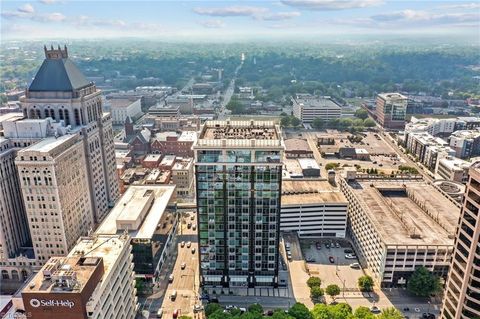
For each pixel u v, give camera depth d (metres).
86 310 114.44
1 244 193.62
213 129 192.25
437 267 184.88
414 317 170.00
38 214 188.38
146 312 171.12
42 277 119.38
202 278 187.75
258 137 179.62
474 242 121.88
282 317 148.25
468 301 127.69
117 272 138.88
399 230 195.25
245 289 188.25
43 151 178.00
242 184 169.38
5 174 192.00
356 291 187.62
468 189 124.19
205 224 177.25
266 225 176.62
